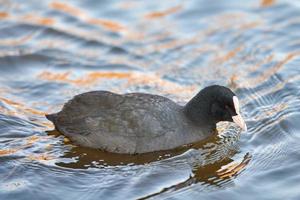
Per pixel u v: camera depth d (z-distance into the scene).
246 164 14.07
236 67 18.73
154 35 20.83
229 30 20.86
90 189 13.13
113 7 22.47
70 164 14.06
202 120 15.09
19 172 13.71
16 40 20.25
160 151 14.54
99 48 19.97
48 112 16.22
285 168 13.80
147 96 15.07
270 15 21.52
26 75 18.25
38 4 22.50
